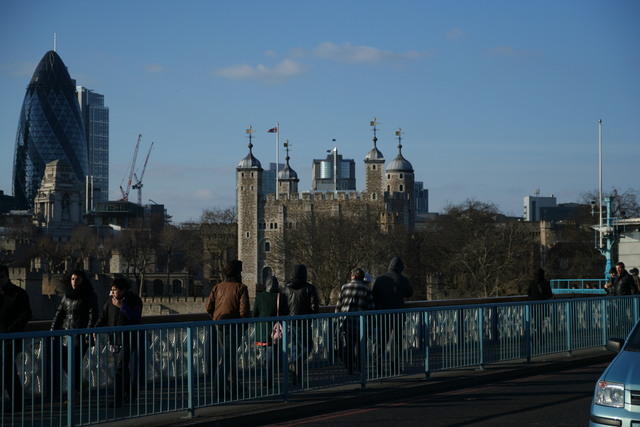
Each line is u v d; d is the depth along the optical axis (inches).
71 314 877.2
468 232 6348.4
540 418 798.5
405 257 6363.2
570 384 1020.5
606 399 612.4
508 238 5777.6
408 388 950.4
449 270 6304.1
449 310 1070.4
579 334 1282.0
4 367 666.2
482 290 5580.7
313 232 5915.4
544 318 1217.4
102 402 730.2
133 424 744.3
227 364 828.0
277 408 823.7
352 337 949.8
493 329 1133.1
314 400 867.4
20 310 840.9
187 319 1346.0
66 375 703.1
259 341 861.2
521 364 1143.6
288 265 6323.8
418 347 1027.3
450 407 869.8
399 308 1097.4
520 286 5605.3
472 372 1069.8
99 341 728.3
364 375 957.2
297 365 895.1
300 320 896.3
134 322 879.7
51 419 697.0
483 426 762.8
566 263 6476.4
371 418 815.7
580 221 6269.7
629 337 687.1
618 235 3120.1
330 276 5708.7
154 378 766.5
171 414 787.4
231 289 911.7
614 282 1492.4
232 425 782.5
